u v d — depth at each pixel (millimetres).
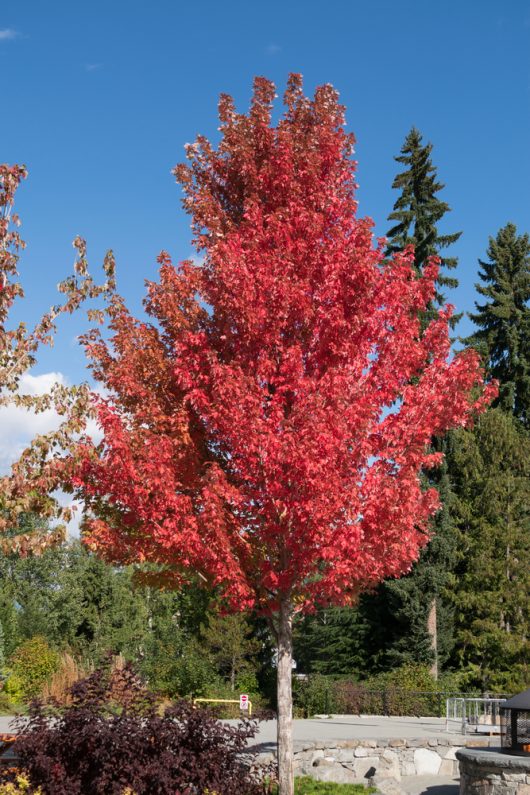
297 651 35938
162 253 11172
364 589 11500
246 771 9461
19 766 8523
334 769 13922
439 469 30266
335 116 11555
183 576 11227
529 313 36625
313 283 10594
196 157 11656
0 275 9727
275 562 10367
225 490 9531
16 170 9906
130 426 10383
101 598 36531
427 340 10969
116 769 8406
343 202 11047
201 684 25906
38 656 26703
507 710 12094
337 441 9086
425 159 31703
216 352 10078
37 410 9633
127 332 10875
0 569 41000
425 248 30859
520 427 34469
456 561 29125
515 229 38344
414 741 15102
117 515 10844
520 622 28438
